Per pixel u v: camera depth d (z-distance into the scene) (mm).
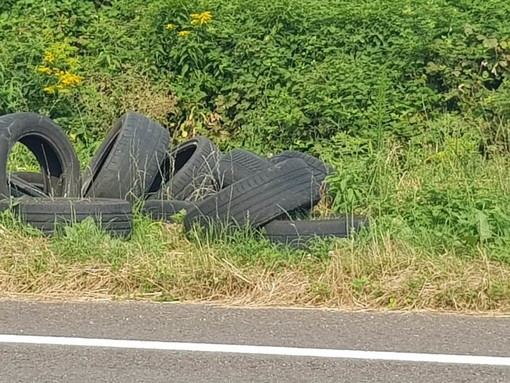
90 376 5000
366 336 5703
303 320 6066
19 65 11938
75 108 11750
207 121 11695
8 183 8484
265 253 7223
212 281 6797
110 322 5977
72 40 12633
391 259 6961
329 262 7043
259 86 11656
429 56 11633
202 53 11938
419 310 6395
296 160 8008
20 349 5422
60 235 7625
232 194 7730
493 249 7301
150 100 11727
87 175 9039
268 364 5188
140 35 12453
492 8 11906
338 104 11203
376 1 12422
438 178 9453
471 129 10938
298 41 12000
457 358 5281
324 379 4965
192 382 4922
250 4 12352
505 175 9461
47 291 6785
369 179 9055
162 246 7672
